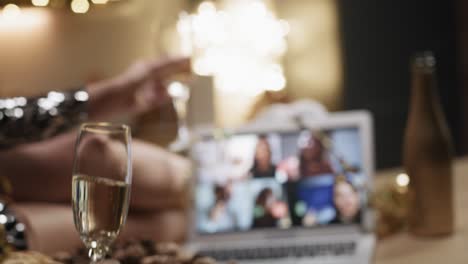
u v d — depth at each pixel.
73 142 1.82
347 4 4.65
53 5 2.90
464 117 4.61
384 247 1.62
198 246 1.79
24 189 1.77
